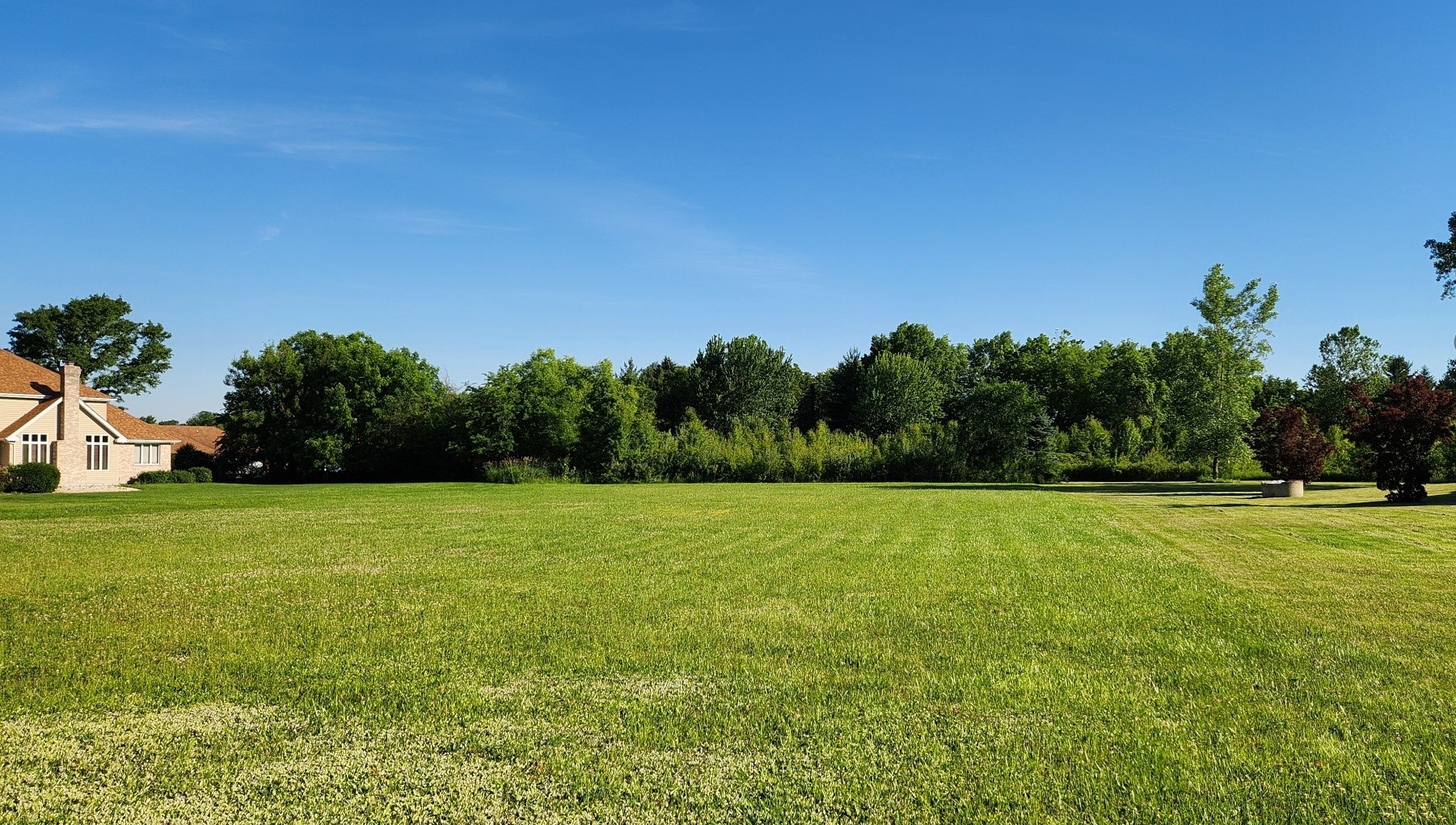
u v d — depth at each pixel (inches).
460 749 200.7
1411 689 240.2
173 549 584.1
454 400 2261.3
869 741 203.9
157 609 368.8
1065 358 3011.8
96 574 469.4
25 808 169.8
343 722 219.6
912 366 2945.4
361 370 2315.5
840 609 362.3
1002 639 305.6
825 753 196.5
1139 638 305.0
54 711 229.6
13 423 1551.4
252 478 2437.3
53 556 550.0
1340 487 1419.8
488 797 175.0
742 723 217.0
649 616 350.0
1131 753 194.7
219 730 214.4
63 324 2444.6
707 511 942.4
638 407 2219.5
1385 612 348.2
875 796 174.1
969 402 2110.0
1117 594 394.3
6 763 193.6
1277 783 177.6
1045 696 237.5
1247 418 1855.3
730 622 336.5
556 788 178.9
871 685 249.0
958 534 677.3
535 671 265.9
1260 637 303.7
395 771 188.2
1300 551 552.1
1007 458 2007.9
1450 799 169.2
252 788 180.2
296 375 2304.4
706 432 2194.9
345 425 2281.0
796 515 876.6
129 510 981.2
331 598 394.9
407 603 381.1
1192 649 288.7
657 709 228.1
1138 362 2760.8
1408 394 961.5
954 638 307.3
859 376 3115.2
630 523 784.3
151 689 249.3
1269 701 230.8
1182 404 1952.5
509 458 2095.2
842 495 1293.1
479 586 427.5
